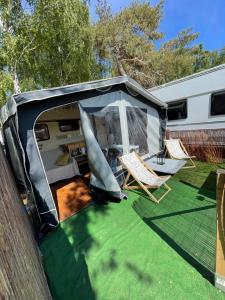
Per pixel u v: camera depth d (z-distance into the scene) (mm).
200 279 1707
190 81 5633
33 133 2600
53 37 5566
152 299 1581
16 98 2381
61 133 5500
